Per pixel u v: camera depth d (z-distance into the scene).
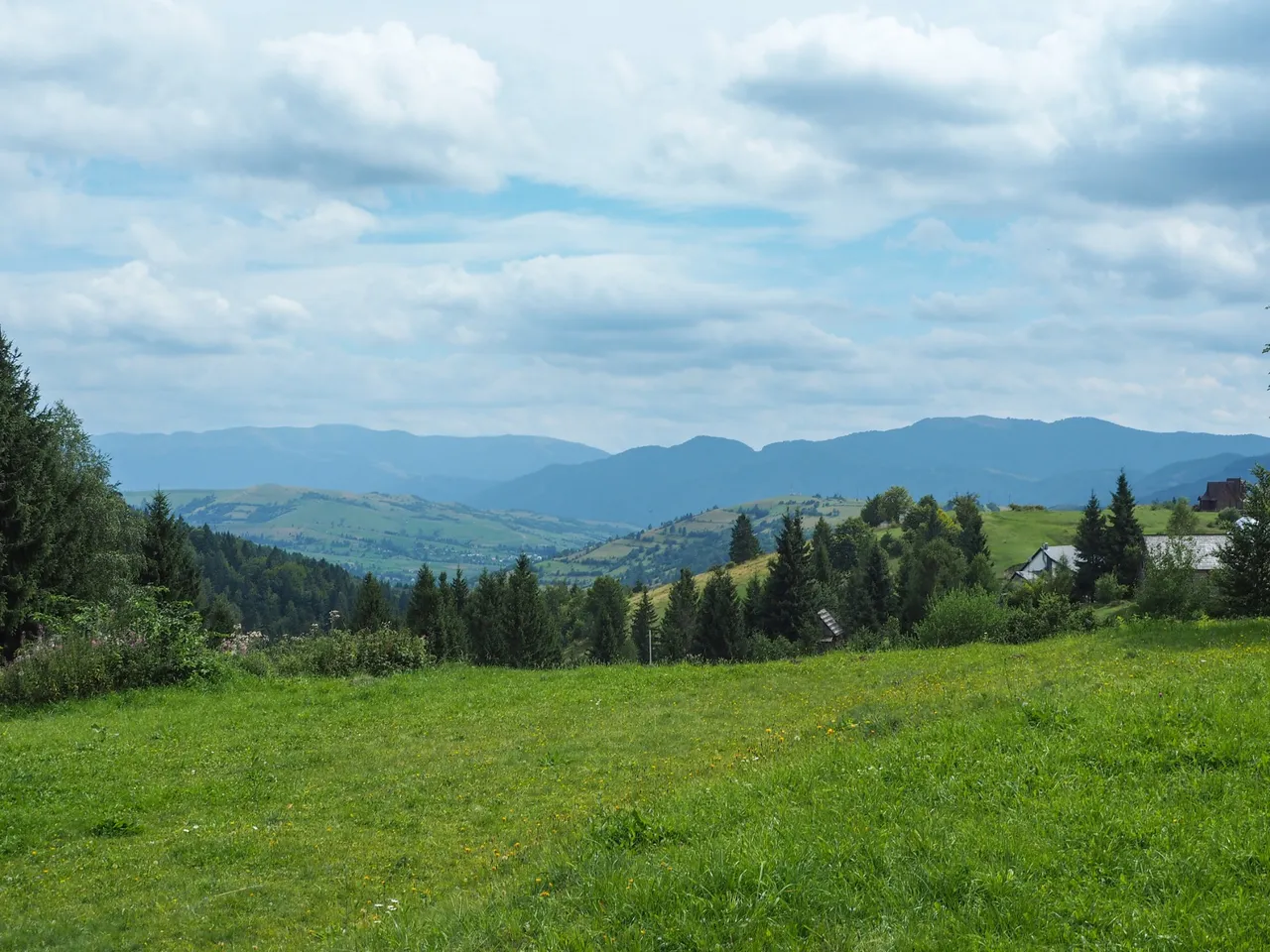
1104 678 17.28
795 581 120.75
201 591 64.06
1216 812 9.97
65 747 21.70
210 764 20.25
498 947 8.88
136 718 25.41
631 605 189.75
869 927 8.26
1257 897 8.25
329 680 31.78
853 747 14.09
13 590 38.03
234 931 11.62
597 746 20.45
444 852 13.95
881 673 27.20
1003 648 31.03
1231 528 38.16
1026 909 8.32
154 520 61.88
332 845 14.73
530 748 20.66
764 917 8.47
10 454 38.91
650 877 9.47
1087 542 122.06
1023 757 12.06
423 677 32.34
